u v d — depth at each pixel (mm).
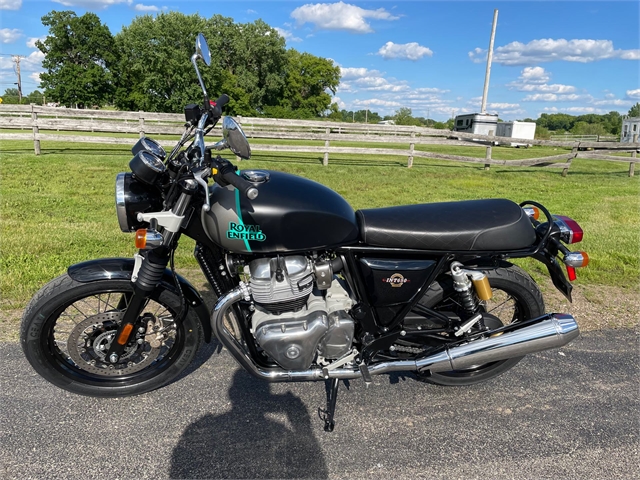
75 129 11977
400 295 2617
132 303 2578
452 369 2734
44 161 10844
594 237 6383
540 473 2393
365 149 13305
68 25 59531
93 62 60625
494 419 2793
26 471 2271
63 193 7973
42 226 5957
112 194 8070
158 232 2385
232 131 2057
